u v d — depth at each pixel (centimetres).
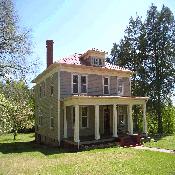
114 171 1420
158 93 3825
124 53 4228
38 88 3606
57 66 2673
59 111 2627
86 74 2817
